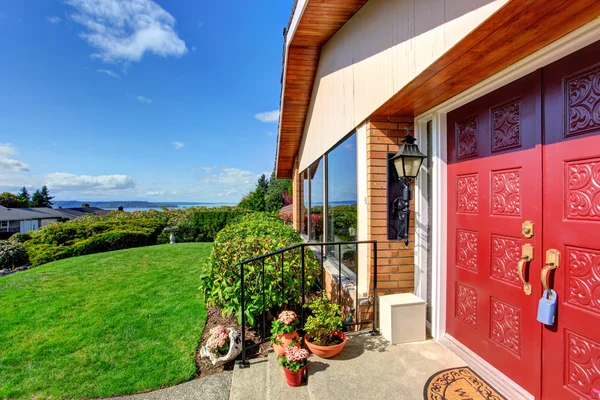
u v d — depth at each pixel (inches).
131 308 161.5
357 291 113.6
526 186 67.4
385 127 109.1
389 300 100.0
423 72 71.5
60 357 112.7
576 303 56.2
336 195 161.5
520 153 68.9
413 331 98.2
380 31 98.1
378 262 108.4
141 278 224.1
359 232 122.9
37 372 103.5
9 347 120.6
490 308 79.3
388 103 94.7
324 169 185.5
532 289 65.9
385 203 108.9
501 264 75.4
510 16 47.7
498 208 76.0
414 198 109.0
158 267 260.7
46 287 202.4
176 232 496.4
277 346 98.1
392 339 96.6
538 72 63.7
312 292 164.7
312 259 146.6
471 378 76.9
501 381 74.2
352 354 91.4
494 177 77.2
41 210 1190.9
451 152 95.1
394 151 109.2
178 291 191.2
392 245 108.8
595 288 52.7
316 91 206.4
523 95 67.7
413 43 75.8
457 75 73.5
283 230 185.3
